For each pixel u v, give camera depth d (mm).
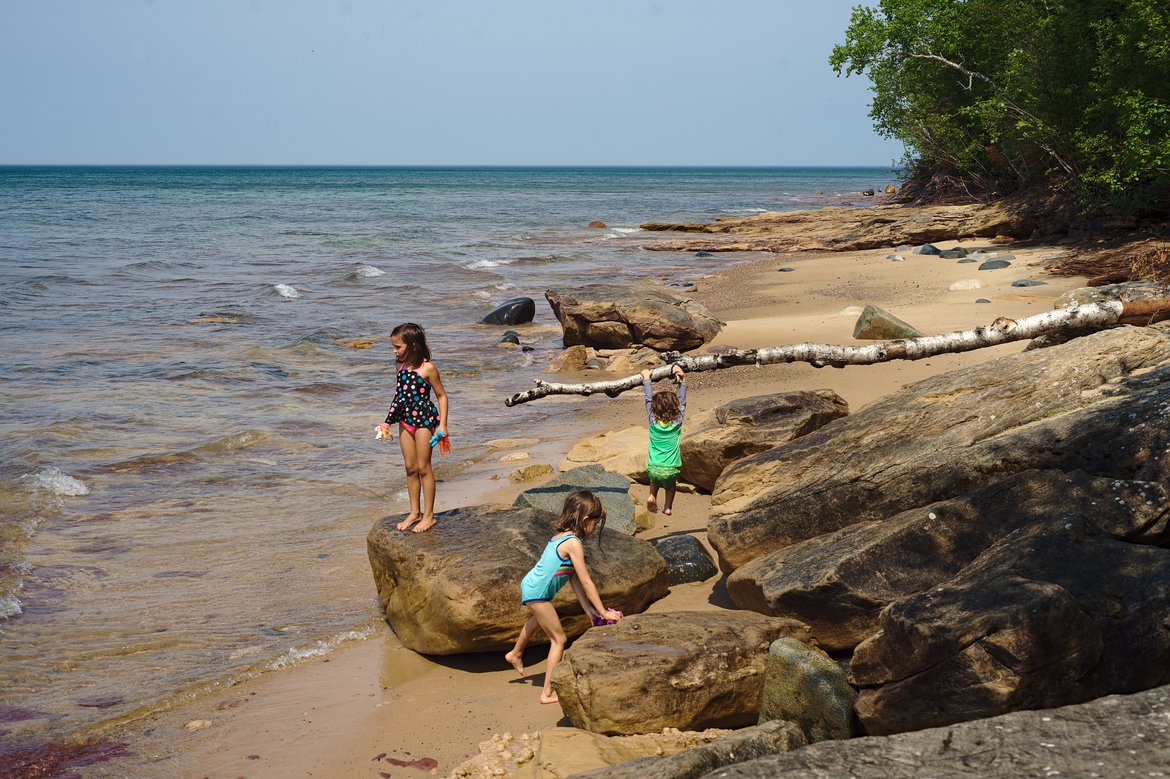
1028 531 5766
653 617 6488
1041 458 7055
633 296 21594
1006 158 41125
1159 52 25000
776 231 51594
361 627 8266
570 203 97688
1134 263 20391
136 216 69500
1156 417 6797
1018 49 32062
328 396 17484
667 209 86000
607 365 19922
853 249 43031
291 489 12078
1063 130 31094
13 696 7008
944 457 7473
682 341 20750
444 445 8242
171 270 37062
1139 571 5324
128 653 7719
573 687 5777
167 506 11367
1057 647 4746
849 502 7664
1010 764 3436
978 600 5031
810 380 15312
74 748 6297
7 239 49062
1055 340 9398
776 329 20562
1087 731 3592
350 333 24047
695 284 32469
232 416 15773
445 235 55062
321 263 40156
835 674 5492
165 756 6172
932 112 46438
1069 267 25094
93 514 11031
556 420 15688
